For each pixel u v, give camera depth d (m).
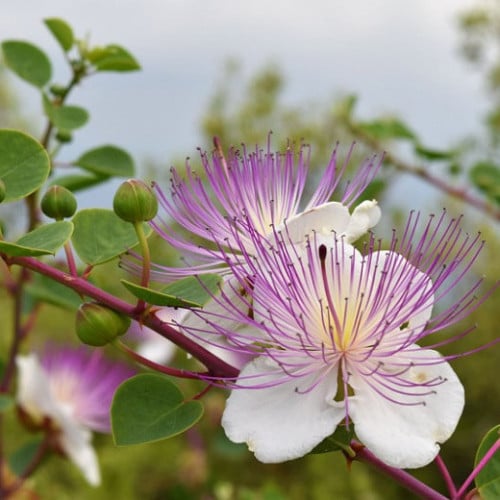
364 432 0.25
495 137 0.73
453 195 0.60
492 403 1.13
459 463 1.11
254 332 0.27
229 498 0.75
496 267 1.13
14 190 0.29
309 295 0.27
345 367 0.27
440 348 1.13
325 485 1.00
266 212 0.28
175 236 0.29
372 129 0.60
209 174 0.29
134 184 0.27
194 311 0.27
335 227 0.27
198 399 0.28
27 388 0.47
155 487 0.96
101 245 0.29
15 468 0.49
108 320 0.27
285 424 0.26
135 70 0.43
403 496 1.08
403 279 0.26
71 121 0.41
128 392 0.27
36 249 0.27
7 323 0.89
